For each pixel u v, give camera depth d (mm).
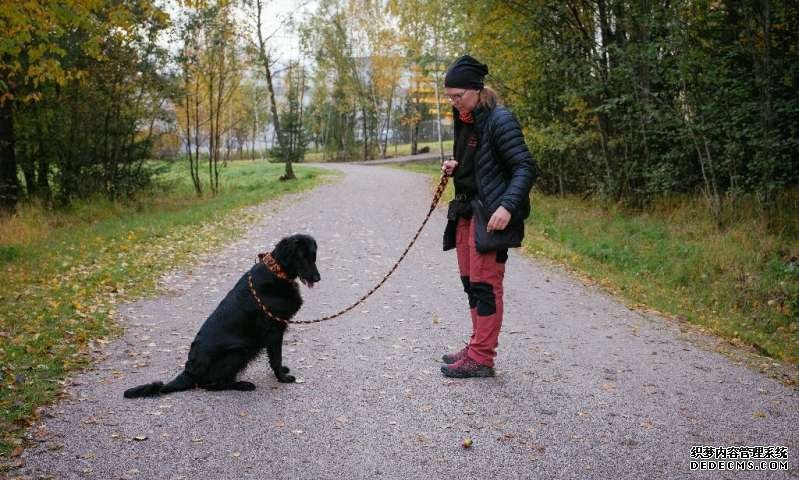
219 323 4113
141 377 4453
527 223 13844
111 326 5727
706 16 11156
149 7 10375
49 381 4223
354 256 9953
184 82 20406
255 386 4211
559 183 17641
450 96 4051
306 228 13203
